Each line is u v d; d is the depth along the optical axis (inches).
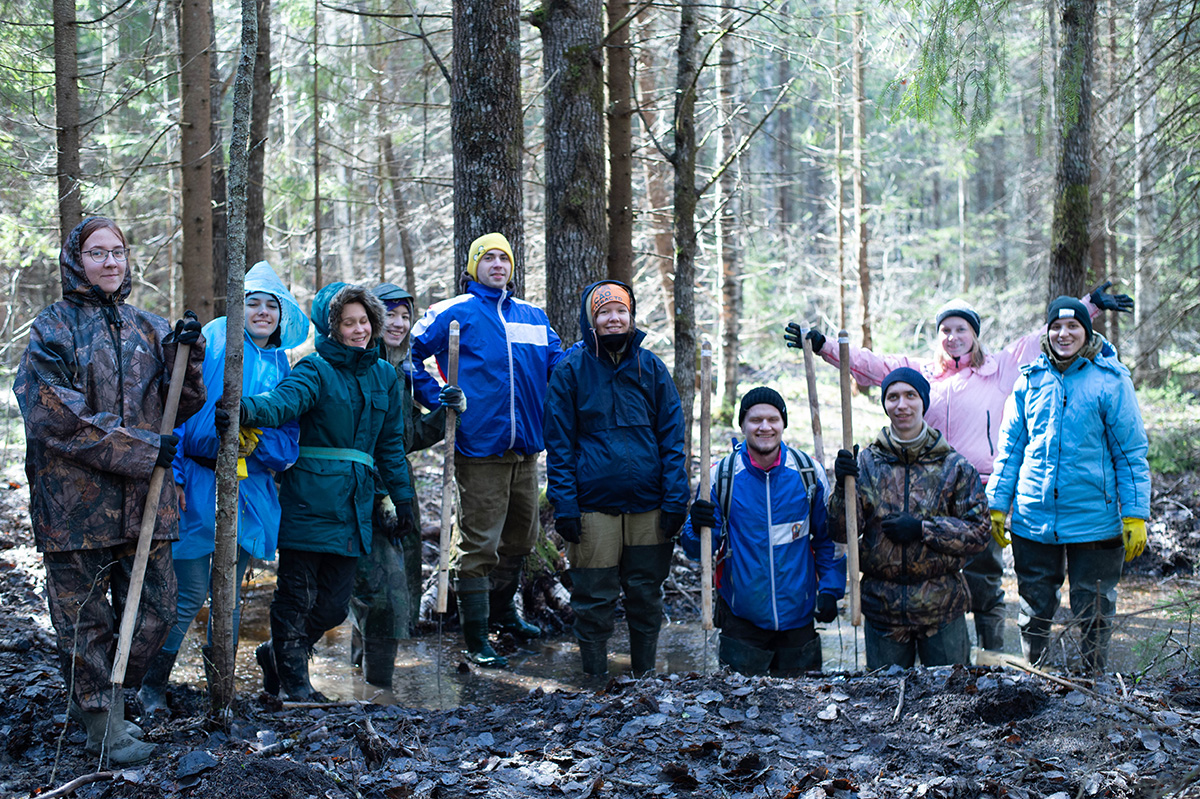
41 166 300.8
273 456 167.5
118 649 129.0
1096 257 515.8
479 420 213.2
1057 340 190.4
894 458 178.4
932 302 808.9
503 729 143.9
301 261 554.6
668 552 198.5
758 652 183.6
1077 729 131.5
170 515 136.8
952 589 175.8
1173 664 184.2
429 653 228.8
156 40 337.1
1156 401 485.7
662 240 513.7
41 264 561.3
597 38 265.9
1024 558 198.1
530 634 242.8
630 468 191.5
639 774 124.6
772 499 180.7
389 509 193.8
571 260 264.1
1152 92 307.6
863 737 135.9
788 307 695.1
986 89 174.1
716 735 136.6
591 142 264.1
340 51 453.4
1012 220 956.6
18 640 186.7
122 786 121.3
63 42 230.2
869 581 179.6
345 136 465.1
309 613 179.0
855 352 229.0
